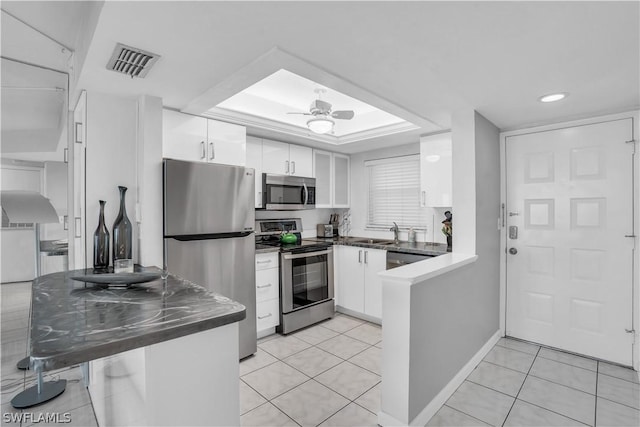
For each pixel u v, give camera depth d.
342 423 1.93
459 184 2.65
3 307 2.42
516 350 2.88
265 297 3.19
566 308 2.84
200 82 2.01
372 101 2.36
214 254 2.57
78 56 1.94
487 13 1.32
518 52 1.65
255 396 2.21
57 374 2.35
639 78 1.97
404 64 1.78
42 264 2.43
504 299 3.15
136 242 2.33
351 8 1.28
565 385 2.31
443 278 2.15
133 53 1.64
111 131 2.23
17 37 1.86
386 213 4.32
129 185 2.30
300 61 1.73
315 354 2.85
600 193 2.67
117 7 1.25
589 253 2.72
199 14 1.30
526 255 3.03
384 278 1.84
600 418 1.94
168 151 2.51
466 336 2.48
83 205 2.17
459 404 2.10
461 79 1.99
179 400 1.14
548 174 2.89
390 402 1.87
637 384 2.31
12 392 2.12
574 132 2.77
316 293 3.66
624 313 2.58
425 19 1.36
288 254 3.32
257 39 1.51
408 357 1.79
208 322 1.18
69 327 1.11
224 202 2.63
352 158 4.68
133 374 1.20
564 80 2.01
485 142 2.79
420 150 3.55
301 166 3.93
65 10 1.62
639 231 2.51
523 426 1.88
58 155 2.36
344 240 4.25
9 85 2.14
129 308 1.31
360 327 3.52
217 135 2.83
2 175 2.16
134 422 1.18
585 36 1.50
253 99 3.25
